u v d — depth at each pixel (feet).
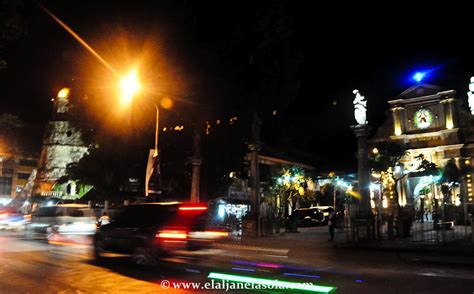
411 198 117.39
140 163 104.68
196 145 89.30
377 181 116.88
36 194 181.78
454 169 109.50
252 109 88.84
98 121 101.71
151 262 37.86
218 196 112.27
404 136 122.42
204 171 102.94
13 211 119.14
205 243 37.09
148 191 78.89
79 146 185.78
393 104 126.93
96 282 31.50
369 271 37.88
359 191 69.10
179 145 99.09
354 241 63.82
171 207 39.01
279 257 48.67
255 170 85.35
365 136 70.74
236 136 98.27
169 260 37.24
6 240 71.10
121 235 40.68
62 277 33.58
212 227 38.11
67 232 66.03
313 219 117.39
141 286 29.99
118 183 111.45
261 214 82.84
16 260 43.73
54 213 75.05
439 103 119.96
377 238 66.95
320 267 40.34
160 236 37.76
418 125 122.21
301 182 127.75
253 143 86.53
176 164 101.60
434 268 40.16
